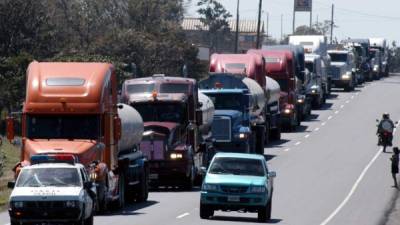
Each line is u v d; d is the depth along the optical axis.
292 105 172.38
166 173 102.00
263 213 78.38
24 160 77.00
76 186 67.00
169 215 81.06
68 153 75.19
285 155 145.12
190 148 103.50
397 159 114.00
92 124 78.38
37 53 172.12
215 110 125.44
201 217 78.56
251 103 129.62
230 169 79.12
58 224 66.50
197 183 110.00
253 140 134.62
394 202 99.19
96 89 78.69
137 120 91.94
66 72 79.81
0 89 148.12
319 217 85.12
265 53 169.00
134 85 103.56
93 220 73.94
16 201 65.25
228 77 128.12
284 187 110.88
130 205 90.12
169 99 102.44
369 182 117.31
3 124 147.38
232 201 77.25
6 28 168.75
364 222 82.88
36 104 78.06
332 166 133.25
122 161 85.12
